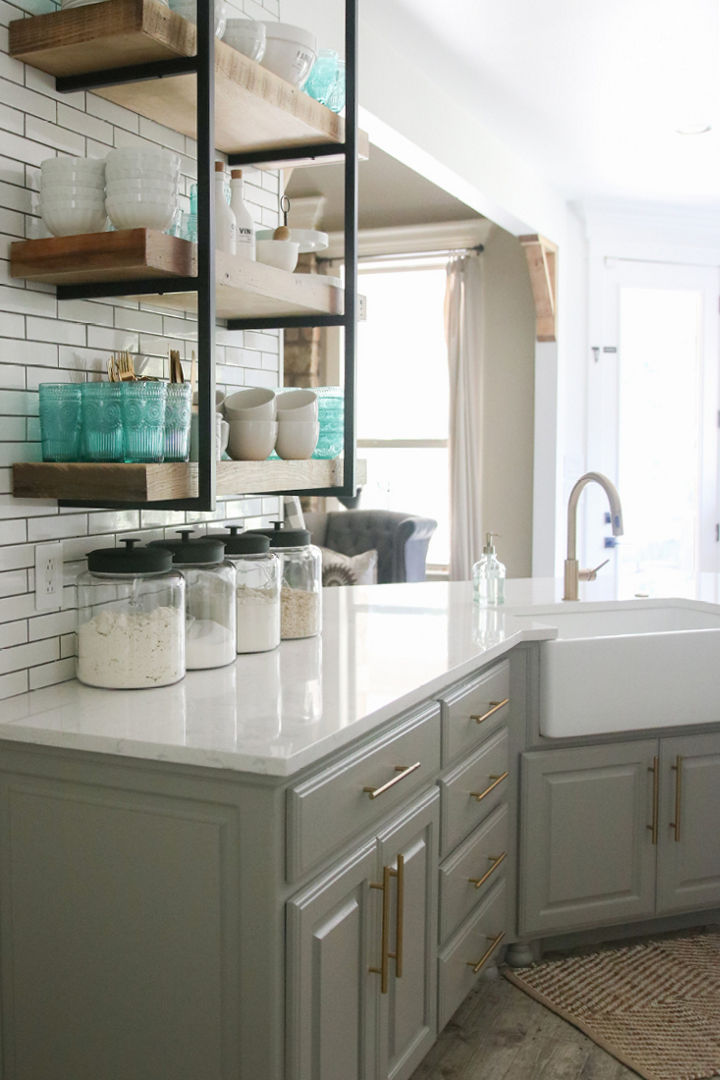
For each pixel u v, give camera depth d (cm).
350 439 233
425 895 193
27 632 176
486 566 289
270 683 184
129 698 173
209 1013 149
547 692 249
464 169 441
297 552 230
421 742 189
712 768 268
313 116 217
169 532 216
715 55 374
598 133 470
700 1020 235
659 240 621
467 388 668
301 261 694
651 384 629
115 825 154
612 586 341
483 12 339
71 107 183
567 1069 215
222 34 194
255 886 144
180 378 190
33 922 162
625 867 260
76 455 172
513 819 250
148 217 171
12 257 169
